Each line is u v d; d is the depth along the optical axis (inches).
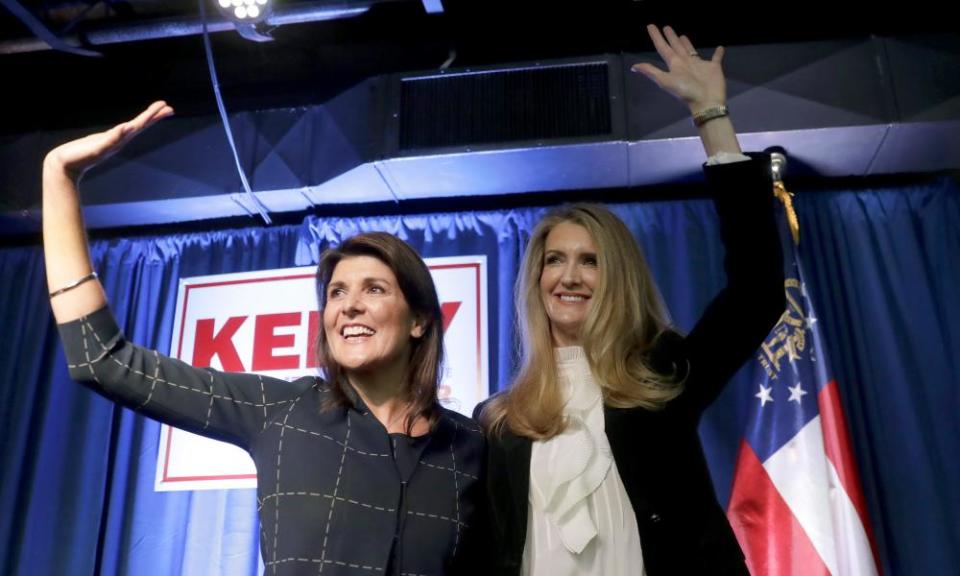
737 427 101.8
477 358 107.9
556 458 56.9
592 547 54.5
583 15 120.3
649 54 112.2
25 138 125.9
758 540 93.2
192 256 123.3
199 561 104.7
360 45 126.1
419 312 60.8
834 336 106.3
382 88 114.5
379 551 50.8
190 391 53.2
